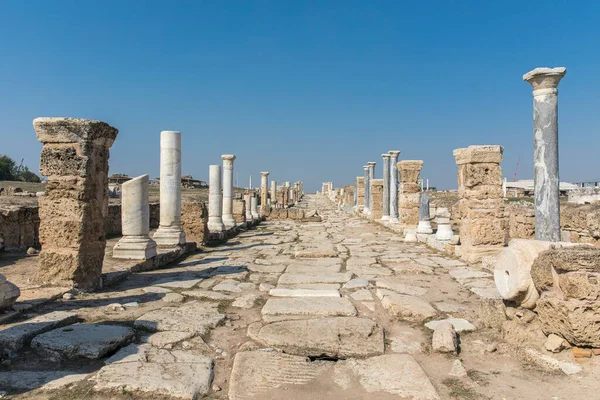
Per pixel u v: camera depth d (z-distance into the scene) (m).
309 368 4.65
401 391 4.09
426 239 15.51
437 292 7.86
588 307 4.35
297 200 70.56
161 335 5.38
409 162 20.39
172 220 12.93
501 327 5.52
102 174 8.06
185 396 3.91
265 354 4.86
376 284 8.41
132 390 3.96
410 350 5.10
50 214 7.49
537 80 8.39
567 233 11.25
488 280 8.85
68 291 7.12
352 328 5.56
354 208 37.44
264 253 13.50
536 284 4.89
